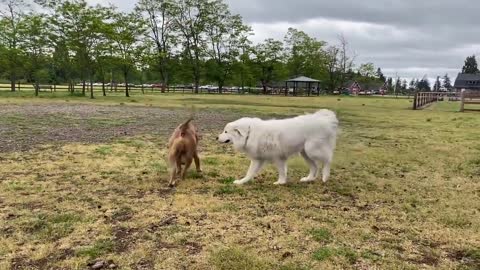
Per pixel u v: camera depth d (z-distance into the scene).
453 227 4.41
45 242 3.74
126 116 15.69
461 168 7.52
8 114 15.04
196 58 55.16
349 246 3.81
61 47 32.81
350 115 20.06
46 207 4.70
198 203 4.98
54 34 32.09
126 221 4.31
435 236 4.14
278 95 54.41
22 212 4.49
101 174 6.29
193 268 3.31
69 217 4.37
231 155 8.14
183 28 54.25
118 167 6.78
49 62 34.16
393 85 99.38
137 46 35.78
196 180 6.11
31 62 33.28
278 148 5.88
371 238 4.04
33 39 32.38
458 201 5.37
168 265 3.36
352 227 4.31
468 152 9.23
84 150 8.14
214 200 5.12
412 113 22.11
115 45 33.78
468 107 29.16
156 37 53.25
